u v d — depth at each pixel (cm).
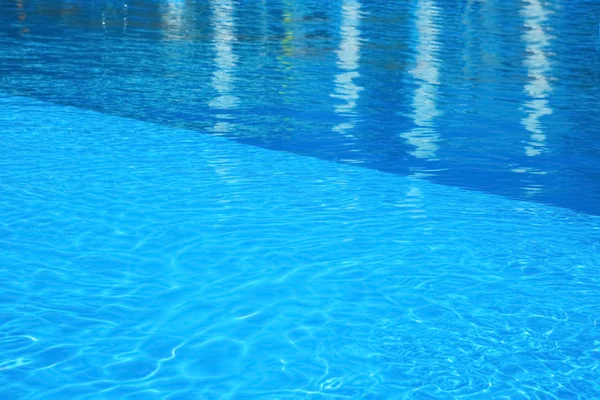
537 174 425
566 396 207
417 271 289
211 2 1340
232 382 211
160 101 567
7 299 255
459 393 207
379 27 1098
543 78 749
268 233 321
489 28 1132
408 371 219
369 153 453
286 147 458
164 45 845
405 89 664
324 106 579
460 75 748
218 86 636
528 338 239
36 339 230
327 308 258
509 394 207
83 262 287
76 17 1043
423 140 490
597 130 538
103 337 233
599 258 307
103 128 480
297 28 1047
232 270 285
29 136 452
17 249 295
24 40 823
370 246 311
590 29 1155
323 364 222
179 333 238
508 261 301
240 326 244
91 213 335
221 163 418
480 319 252
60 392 203
